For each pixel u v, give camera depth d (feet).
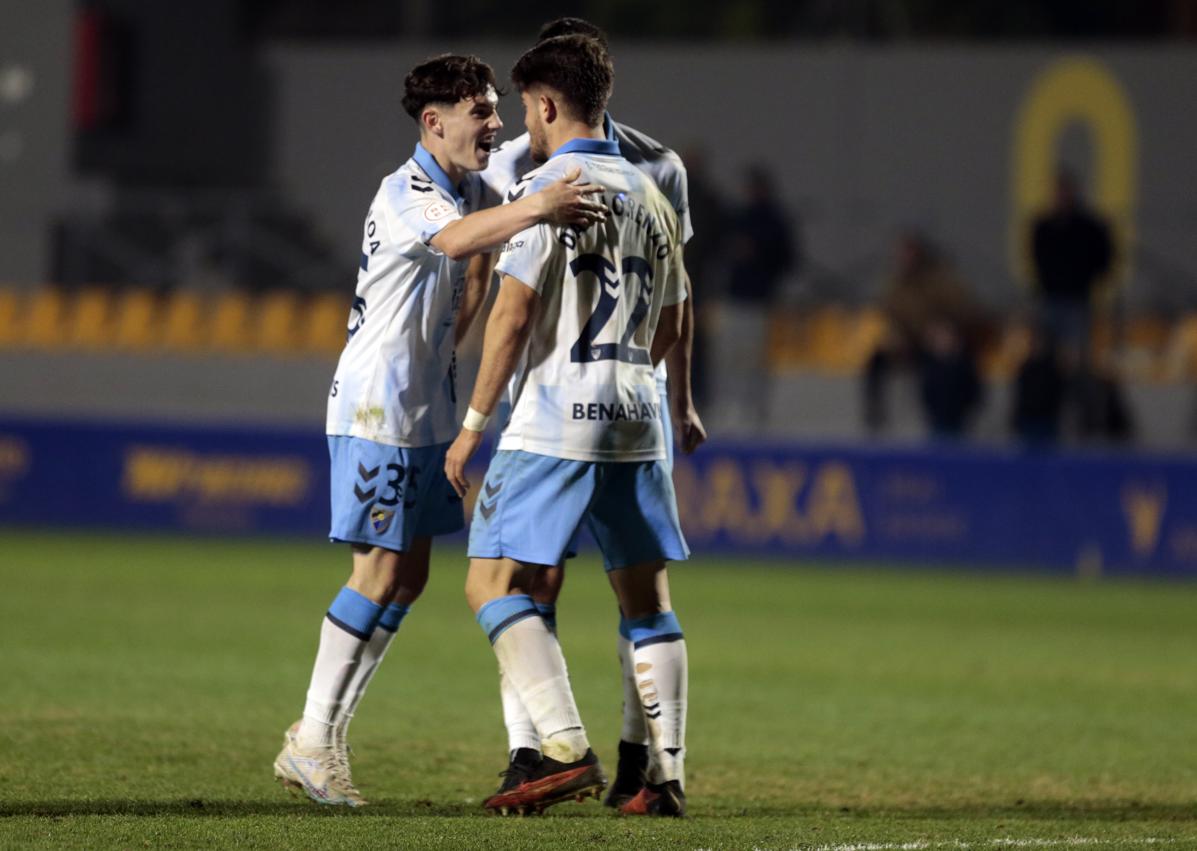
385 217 59.06
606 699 90.22
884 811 61.36
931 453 175.22
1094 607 144.97
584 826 55.11
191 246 213.46
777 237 185.06
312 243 214.90
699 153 185.78
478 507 58.03
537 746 59.11
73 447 193.06
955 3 232.73
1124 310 188.65
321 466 187.83
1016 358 193.57
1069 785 68.28
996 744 79.25
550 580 61.46
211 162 232.94
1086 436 177.47
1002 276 207.21
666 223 58.65
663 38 237.04
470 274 62.23
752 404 186.39
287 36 238.68
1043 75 213.05
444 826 54.34
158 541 181.68
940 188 215.10
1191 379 184.34
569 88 57.36
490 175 63.05
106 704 82.23
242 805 58.59
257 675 95.04
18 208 221.25
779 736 80.18
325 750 59.36
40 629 112.27
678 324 60.49
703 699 91.91
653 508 58.34
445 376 60.80
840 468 176.96
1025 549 172.96
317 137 230.68
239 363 204.13
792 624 129.39
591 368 56.65
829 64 218.38
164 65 233.76
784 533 177.99
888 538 176.04
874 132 217.15
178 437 191.11
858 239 200.64
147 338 211.20
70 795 59.31
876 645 118.42
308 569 158.10
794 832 55.06
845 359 196.03
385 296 59.41
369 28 237.25
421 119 60.13
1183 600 151.74
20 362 208.03
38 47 221.25
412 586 62.49
